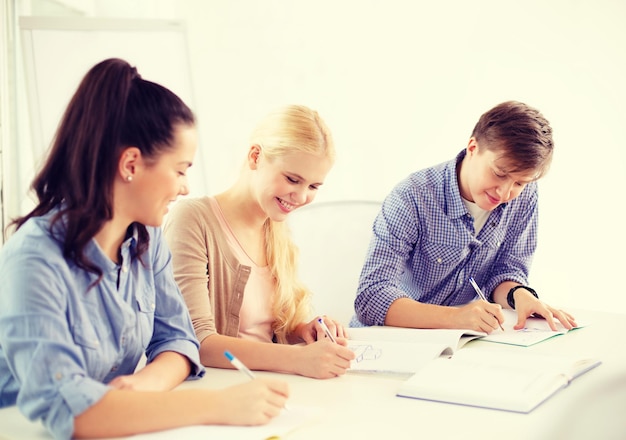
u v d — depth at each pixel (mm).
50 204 963
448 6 2646
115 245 1020
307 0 2809
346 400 1016
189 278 1312
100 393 872
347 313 2006
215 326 1392
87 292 966
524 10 2559
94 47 2451
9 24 2365
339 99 2828
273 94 2893
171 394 901
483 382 1042
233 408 895
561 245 2605
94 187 926
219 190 2982
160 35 2549
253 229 1437
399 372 1145
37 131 2352
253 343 1217
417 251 1731
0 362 983
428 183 1717
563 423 947
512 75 2605
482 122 1577
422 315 1479
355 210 2059
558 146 2572
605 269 2561
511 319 1521
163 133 934
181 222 1363
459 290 1763
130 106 926
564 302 2621
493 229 1709
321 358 1143
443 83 2693
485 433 883
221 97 2938
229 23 2893
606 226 2547
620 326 1464
